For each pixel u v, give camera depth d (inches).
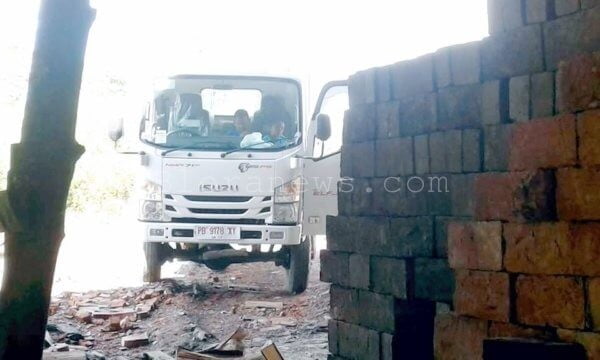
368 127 213.6
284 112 403.2
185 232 392.5
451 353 160.6
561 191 136.0
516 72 160.2
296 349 311.0
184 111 401.7
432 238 184.4
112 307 394.6
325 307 382.3
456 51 182.2
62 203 129.8
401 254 191.9
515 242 144.6
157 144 397.1
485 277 151.6
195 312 385.7
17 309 128.4
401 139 199.3
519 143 145.1
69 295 419.5
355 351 209.5
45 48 128.0
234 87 402.9
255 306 388.8
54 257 130.4
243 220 394.9
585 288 131.4
